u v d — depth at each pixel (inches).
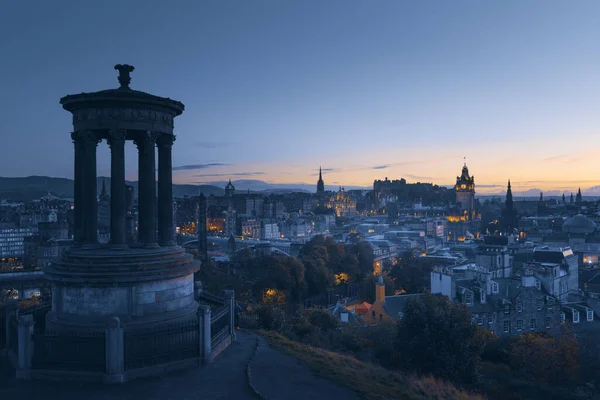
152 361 1031.6
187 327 1090.7
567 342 2348.7
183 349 1080.8
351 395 958.4
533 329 3656.5
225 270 7632.9
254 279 7150.6
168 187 1284.4
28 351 986.1
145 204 1222.3
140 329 1096.8
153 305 1151.6
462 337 1790.1
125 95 1171.9
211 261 7455.7
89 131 1190.9
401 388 1105.4
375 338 2440.9
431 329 1779.0
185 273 1211.2
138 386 953.5
